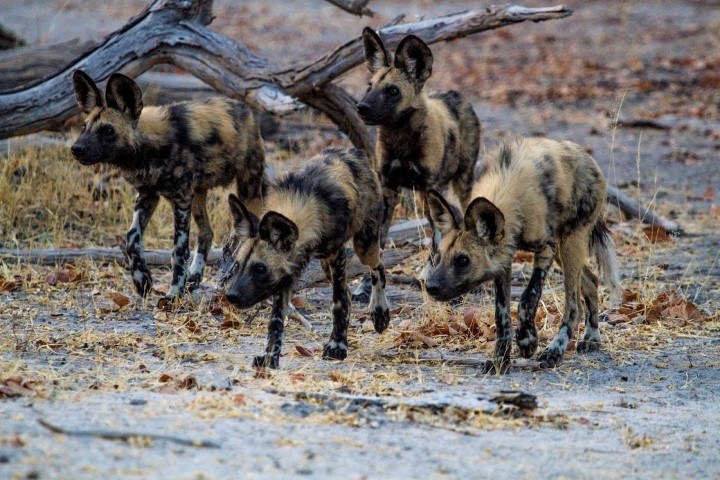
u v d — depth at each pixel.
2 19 66.12
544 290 25.09
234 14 74.94
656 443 14.99
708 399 17.81
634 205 32.09
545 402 16.98
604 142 43.44
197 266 25.28
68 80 28.44
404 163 26.44
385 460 13.01
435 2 77.31
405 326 22.09
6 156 31.78
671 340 21.94
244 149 25.77
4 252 26.19
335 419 14.77
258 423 14.27
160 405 15.01
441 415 15.41
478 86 55.38
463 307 23.98
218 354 19.62
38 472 11.02
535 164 19.83
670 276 27.41
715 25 69.12
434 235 24.30
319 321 23.05
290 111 27.33
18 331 20.59
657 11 75.44
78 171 31.72
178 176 24.33
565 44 65.88
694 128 45.50
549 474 13.05
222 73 29.02
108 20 68.19
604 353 21.00
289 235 18.23
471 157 28.50
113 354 19.23
